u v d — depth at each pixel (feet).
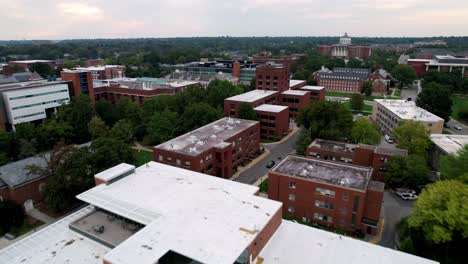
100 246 138.72
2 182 215.51
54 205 207.92
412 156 242.58
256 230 130.82
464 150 221.25
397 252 137.80
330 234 151.43
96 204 154.61
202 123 352.28
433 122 341.62
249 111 375.04
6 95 384.27
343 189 189.47
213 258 112.78
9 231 197.67
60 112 383.04
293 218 211.61
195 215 142.82
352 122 329.31
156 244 121.19
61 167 212.23
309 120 333.42
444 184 172.14
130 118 395.55
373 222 190.29
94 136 339.36
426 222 161.48
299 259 133.39
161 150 260.42
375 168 255.70
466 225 150.51
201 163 249.14
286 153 335.67
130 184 176.45
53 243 142.41
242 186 174.60
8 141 304.09
